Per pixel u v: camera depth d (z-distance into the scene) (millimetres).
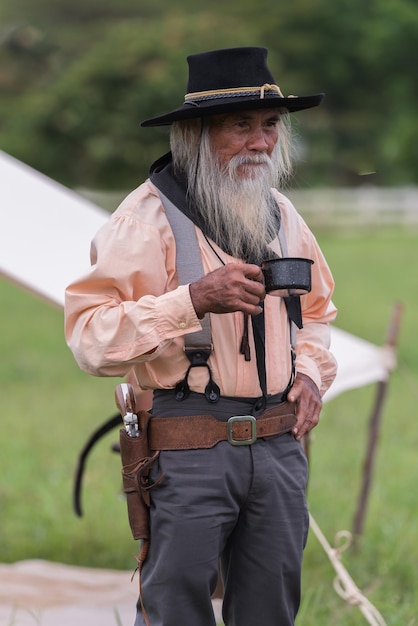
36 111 68312
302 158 8617
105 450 20516
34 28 98688
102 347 7414
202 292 7262
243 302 7215
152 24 72500
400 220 73188
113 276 7523
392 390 26125
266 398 7719
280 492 7758
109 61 67500
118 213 7742
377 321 36938
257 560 7789
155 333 7305
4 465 19156
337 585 10938
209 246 7699
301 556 7973
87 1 112562
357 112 99938
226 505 7594
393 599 12391
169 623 7590
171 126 7957
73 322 7664
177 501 7535
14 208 12578
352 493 17391
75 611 11742
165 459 7645
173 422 7633
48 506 16281
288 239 8094
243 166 7699
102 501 16641
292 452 7930
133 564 14164
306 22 97688
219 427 7602
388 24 98875
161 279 7648
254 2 98625
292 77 93000
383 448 20656
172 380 7664
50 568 13406
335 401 25047
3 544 14977
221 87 7719
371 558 14094
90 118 67500
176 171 7902
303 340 8422
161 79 66812
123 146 67062
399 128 95188
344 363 12609
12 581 12820
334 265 53281
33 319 39688
